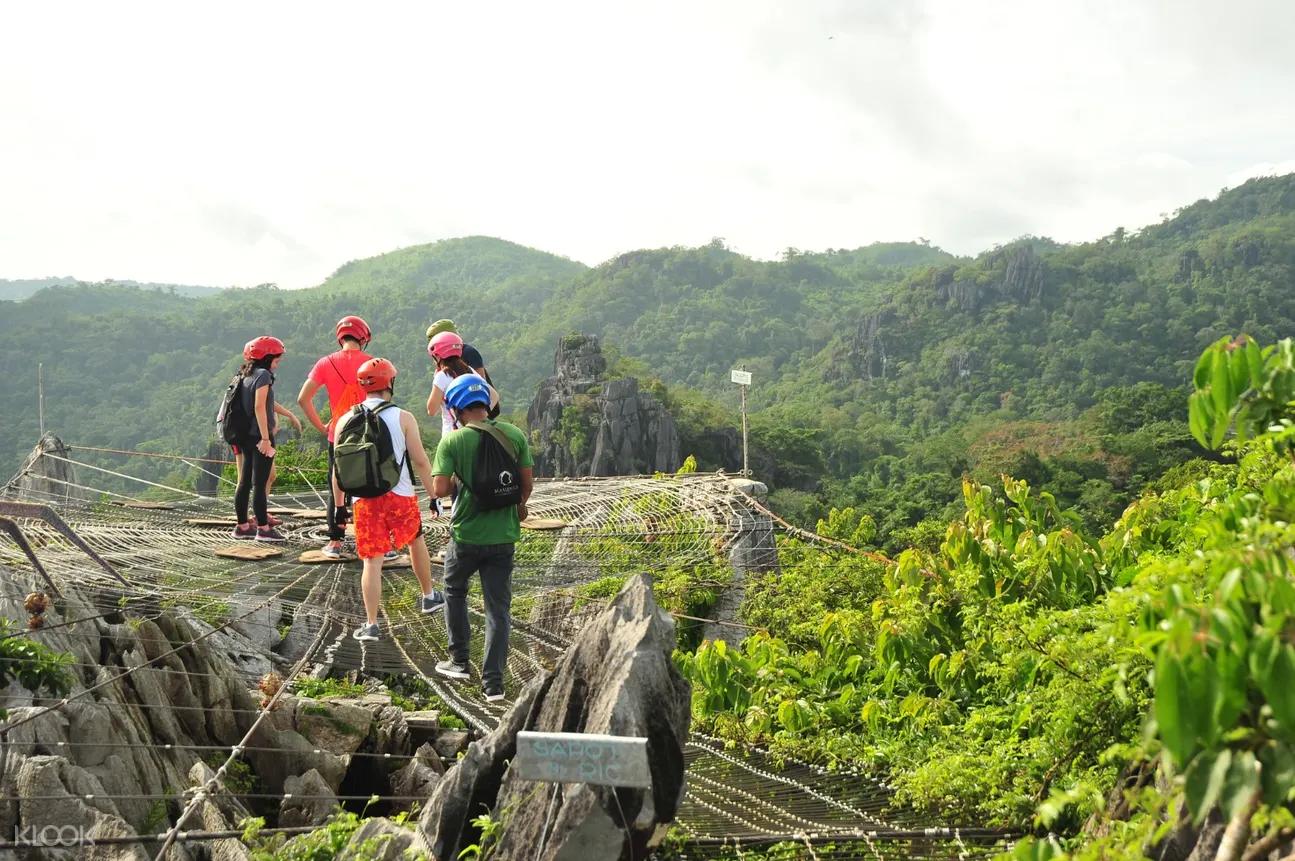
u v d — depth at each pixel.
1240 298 143.75
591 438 85.38
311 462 18.09
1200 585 3.44
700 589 11.35
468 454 5.91
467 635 6.15
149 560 7.83
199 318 170.75
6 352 148.12
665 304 196.25
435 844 4.21
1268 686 2.32
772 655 8.15
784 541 12.89
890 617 7.72
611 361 102.12
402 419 6.56
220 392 141.38
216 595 7.43
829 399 142.25
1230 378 3.23
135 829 5.30
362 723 8.08
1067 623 5.82
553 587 9.30
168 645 7.48
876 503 68.06
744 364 171.00
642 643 3.82
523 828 3.79
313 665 9.11
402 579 8.81
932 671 7.13
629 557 9.83
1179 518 7.06
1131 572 6.52
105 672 6.48
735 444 89.25
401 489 6.66
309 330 176.62
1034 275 148.12
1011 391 131.00
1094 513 61.88
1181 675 2.35
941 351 141.25
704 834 5.36
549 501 11.73
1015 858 3.17
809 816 5.77
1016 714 6.41
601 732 3.63
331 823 4.82
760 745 7.39
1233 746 2.58
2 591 6.60
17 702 5.88
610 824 3.48
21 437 125.81
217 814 5.50
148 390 147.50
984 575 7.41
